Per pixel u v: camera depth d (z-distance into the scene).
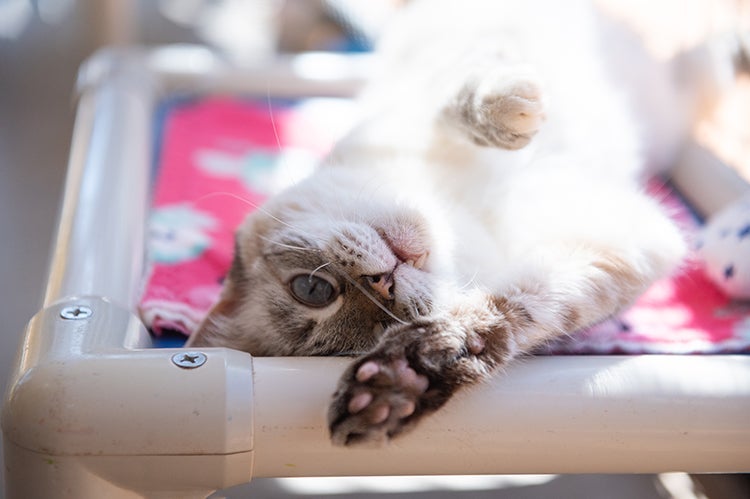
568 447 0.39
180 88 0.78
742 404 0.39
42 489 0.37
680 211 0.60
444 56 0.59
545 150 0.54
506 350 0.41
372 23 0.96
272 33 1.14
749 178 0.59
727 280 0.51
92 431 0.36
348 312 0.45
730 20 0.65
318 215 0.48
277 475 0.38
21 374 0.38
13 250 0.81
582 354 0.45
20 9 1.21
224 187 0.63
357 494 0.53
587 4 0.63
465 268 0.47
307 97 0.79
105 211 0.54
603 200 0.49
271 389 0.38
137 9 1.00
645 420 0.39
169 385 0.37
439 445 0.38
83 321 0.42
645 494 0.53
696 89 0.64
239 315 0.49
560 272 0.45
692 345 0.46
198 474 0.37
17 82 1.07
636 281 0.47
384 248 0.45
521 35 0.60
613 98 0.60
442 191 0.50
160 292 0.51
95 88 0.72
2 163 0.94
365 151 0.53
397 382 0.37
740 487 0.51
